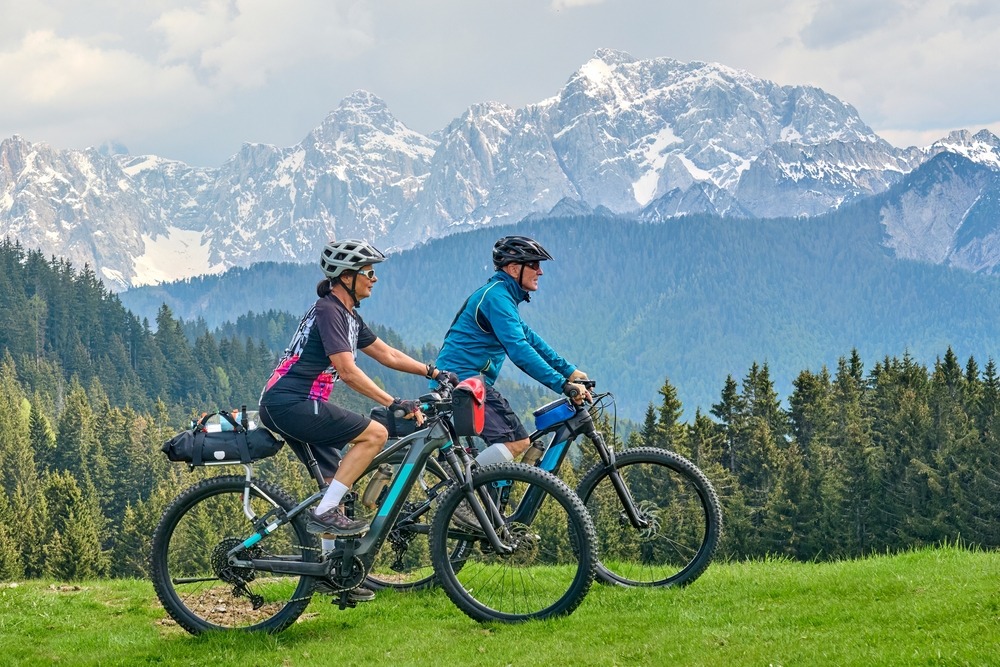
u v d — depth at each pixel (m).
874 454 73.12
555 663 7.36
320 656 8.01
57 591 11.23
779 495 68.75
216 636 8.59
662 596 9.06
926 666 6.53
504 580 8.62
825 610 8.20
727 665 6.97
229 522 8.64
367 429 8.42
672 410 77.25
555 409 9.50
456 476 8.43
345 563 8.41
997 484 68.69
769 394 90.44
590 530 8.30
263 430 8.59
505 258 9.67
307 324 8.36
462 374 9.74
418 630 8.62
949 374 99.44
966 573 9.09
